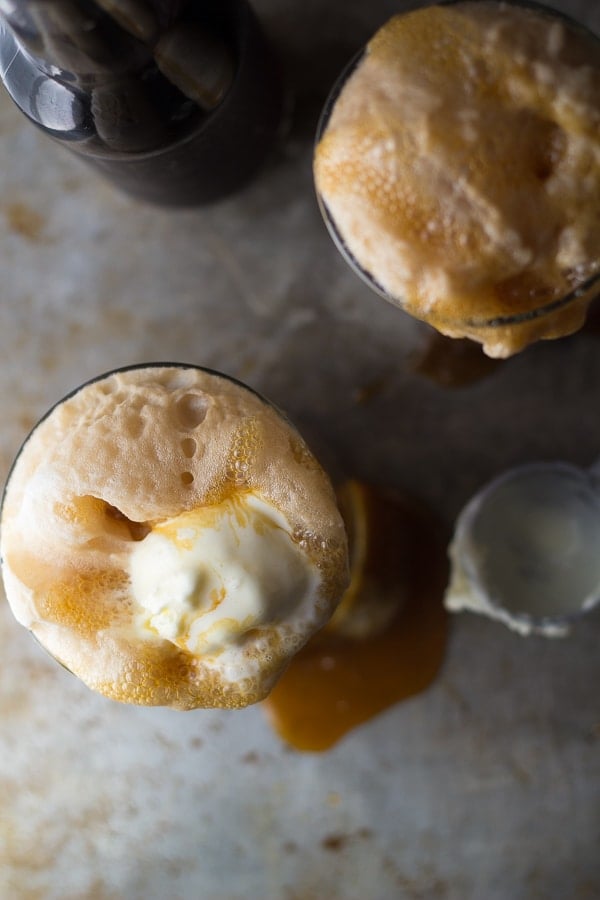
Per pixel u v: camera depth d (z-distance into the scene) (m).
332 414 0.47
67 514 0.35
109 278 0.48
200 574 0.34
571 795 0.47
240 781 0.48
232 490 0.35
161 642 0.35
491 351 0.39
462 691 0.48
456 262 0.36
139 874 0.48
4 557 0.36
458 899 0.48
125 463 0.35
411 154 0.36
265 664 0.35
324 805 0.48
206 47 0.38
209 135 0.41
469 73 0.36
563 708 0.47
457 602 0.46
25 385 0.48
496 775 0.48
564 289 0.37
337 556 0.35
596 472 0.46
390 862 0.48
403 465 0.47
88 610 0.35
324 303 0.47
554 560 0.46
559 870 0.47
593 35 0.38
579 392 0.47
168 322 0.48
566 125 0.36
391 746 0.48
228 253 0.47
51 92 0.38
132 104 0.37
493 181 0.36
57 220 0.48
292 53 0.46
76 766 0.48
